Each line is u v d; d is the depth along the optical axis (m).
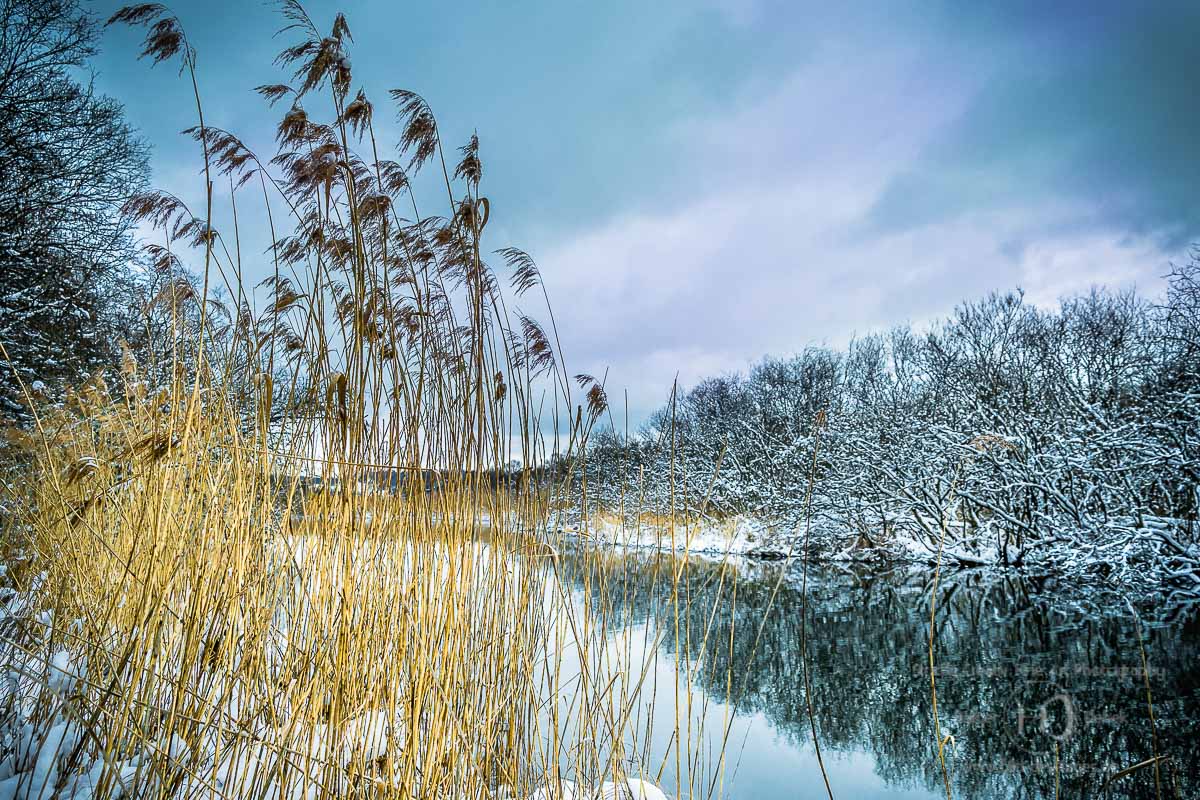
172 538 2.54
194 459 2.49
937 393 19.89
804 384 30.00
